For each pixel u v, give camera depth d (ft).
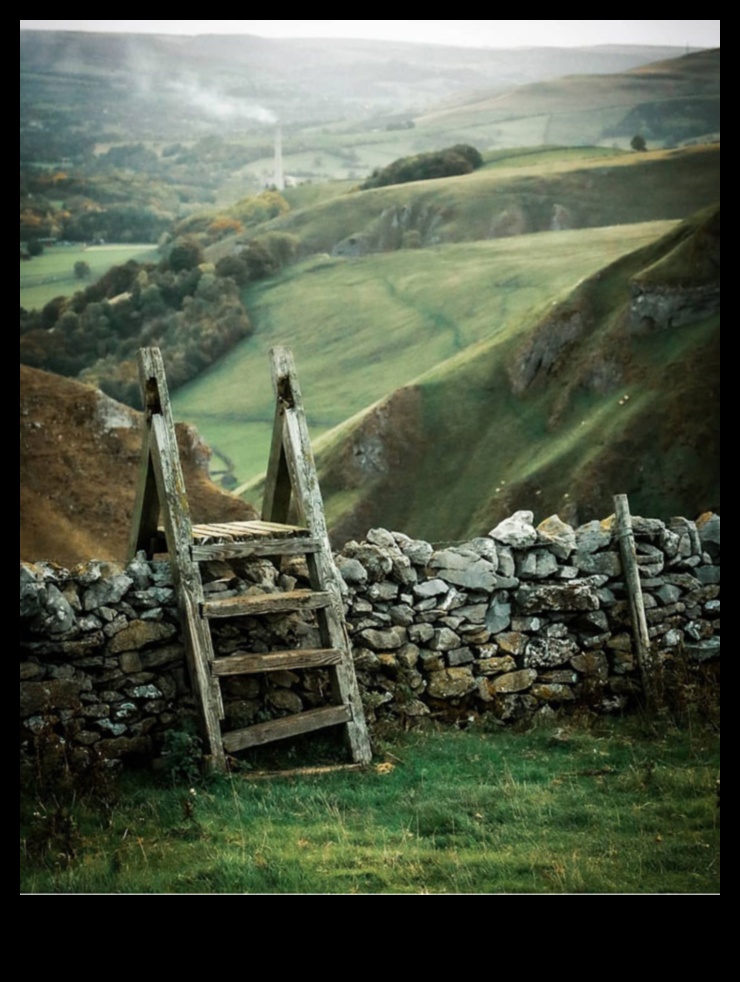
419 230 544.62
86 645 28.48
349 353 433.07
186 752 28.17
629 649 37.76
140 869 22.11
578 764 31.40
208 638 29.19
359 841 24.29
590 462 289.53
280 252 505.66
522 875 22.48
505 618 36.22
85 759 27.78
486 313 431.43
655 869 23.07
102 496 68.59
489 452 324.80
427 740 32.73
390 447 330.75
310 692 32.27
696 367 298.97
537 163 586.86
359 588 34.09
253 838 23.85
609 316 334.65
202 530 32.55
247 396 385.70
